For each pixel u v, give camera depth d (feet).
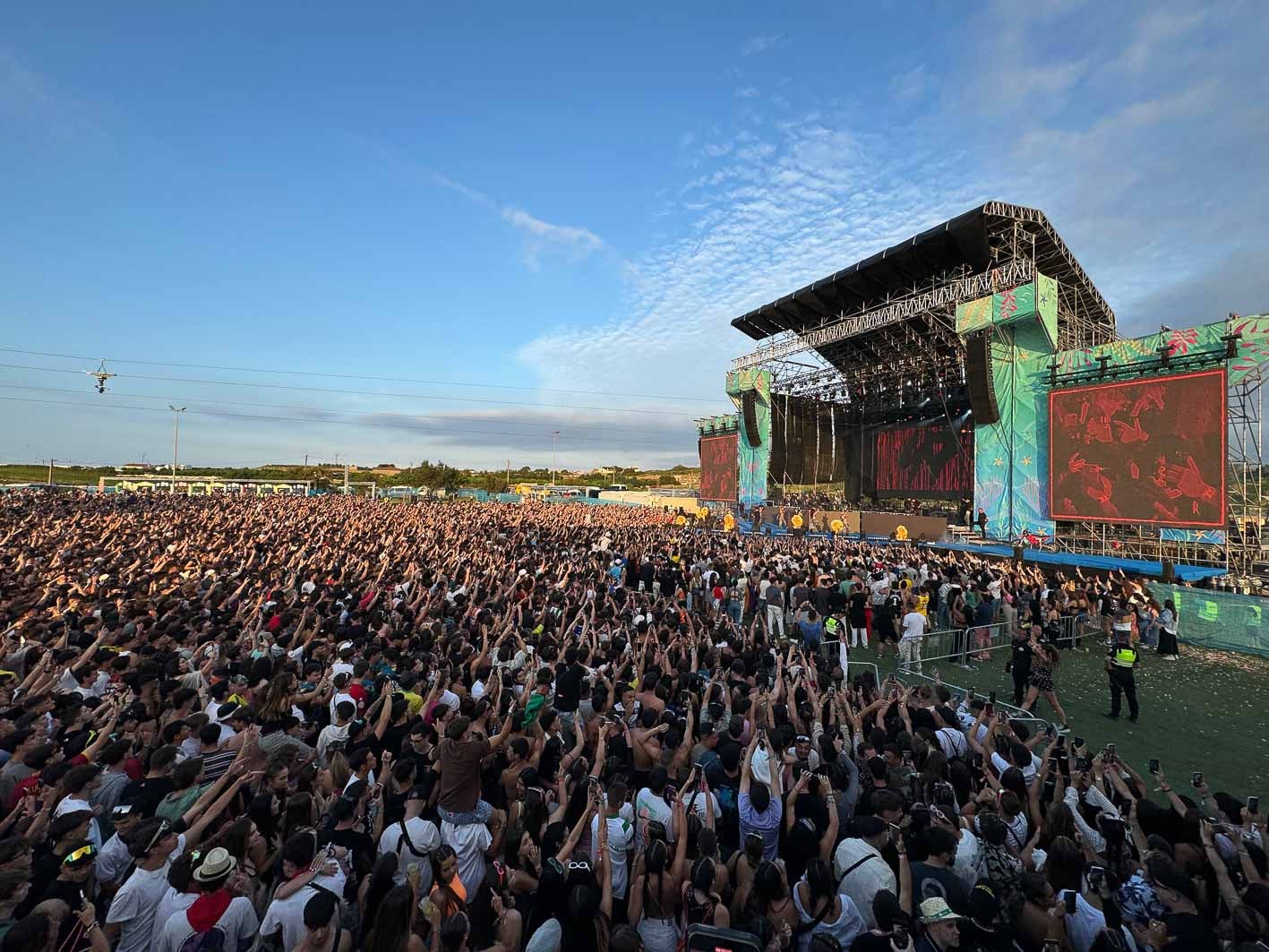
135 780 16.70
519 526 113.29
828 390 150.61
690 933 10.29
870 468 148.46
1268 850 14.82
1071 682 42.11
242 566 54.95
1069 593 57.00
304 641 31.89
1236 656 49.19
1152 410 75.56
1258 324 67.31
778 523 128.88
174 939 10.98
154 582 43.96
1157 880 12.35
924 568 60.80
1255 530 71.20
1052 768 18.98
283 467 443.73
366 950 10.43
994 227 97.91
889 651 48.11
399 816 15.57
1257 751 30.58
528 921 13.00
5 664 26.78
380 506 165.27
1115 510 78.74
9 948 9.65
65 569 47.65
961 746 21.33
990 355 93.35
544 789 17.84
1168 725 33.96
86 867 12.11
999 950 11.05
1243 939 11.98
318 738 20.99
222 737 18.56
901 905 12.40
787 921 11.93
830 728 22.77
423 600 40.63
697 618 46.83
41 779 15.07
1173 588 56.03
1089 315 126.72
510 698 23.57
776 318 156.35
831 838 14.69
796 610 46.80
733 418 166.40
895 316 107.96
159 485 233.76
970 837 14.47
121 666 24.67
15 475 346.95
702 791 16.76
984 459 96.58
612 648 31.50
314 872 12.38
